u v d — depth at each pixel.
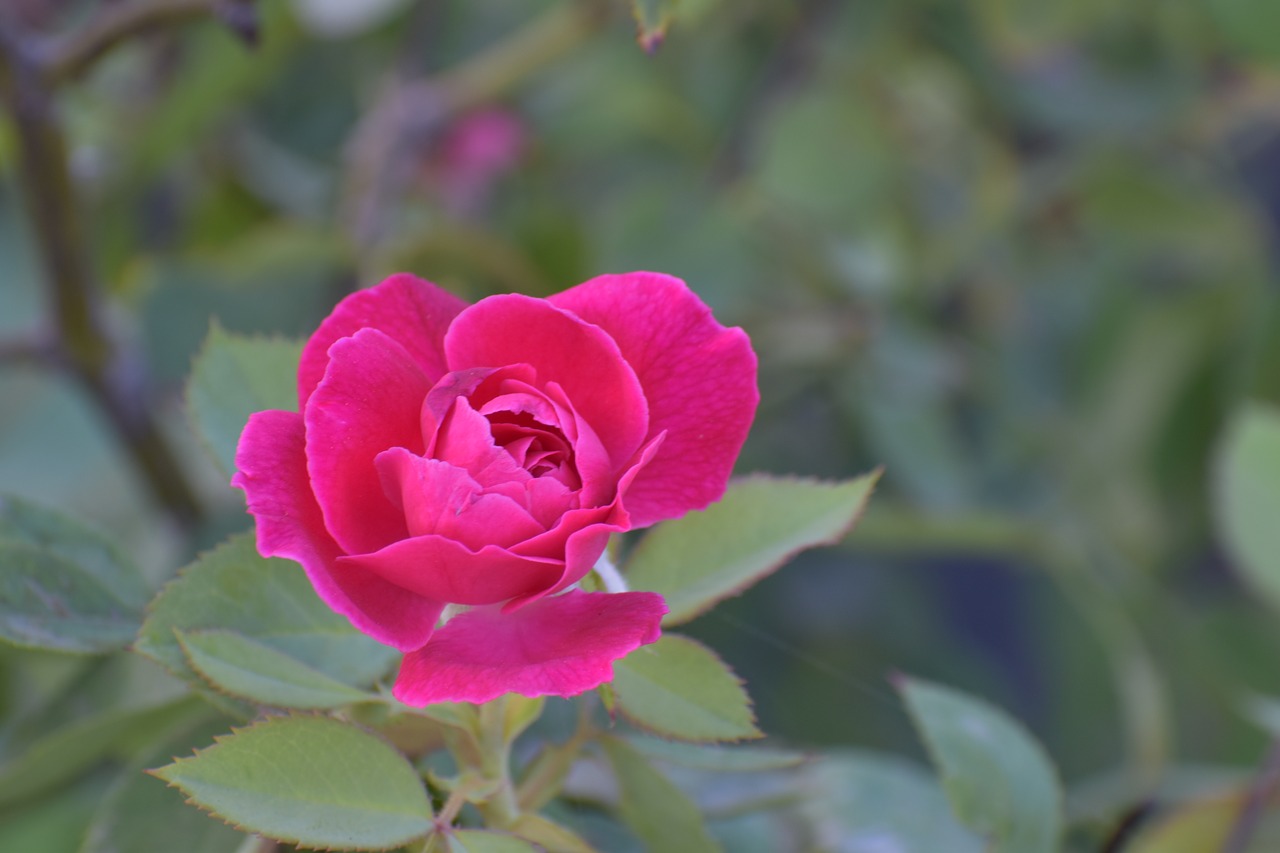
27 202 0.60
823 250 0.86
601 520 0.46
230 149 0.83
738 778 0.56
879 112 0.89
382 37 0.89
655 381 0.48
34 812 0.56
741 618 0.81
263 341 0.51
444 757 0.52
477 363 0.47
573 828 0.53
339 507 0.46
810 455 0.89
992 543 0.73
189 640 0.49
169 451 0.67
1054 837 0.54
